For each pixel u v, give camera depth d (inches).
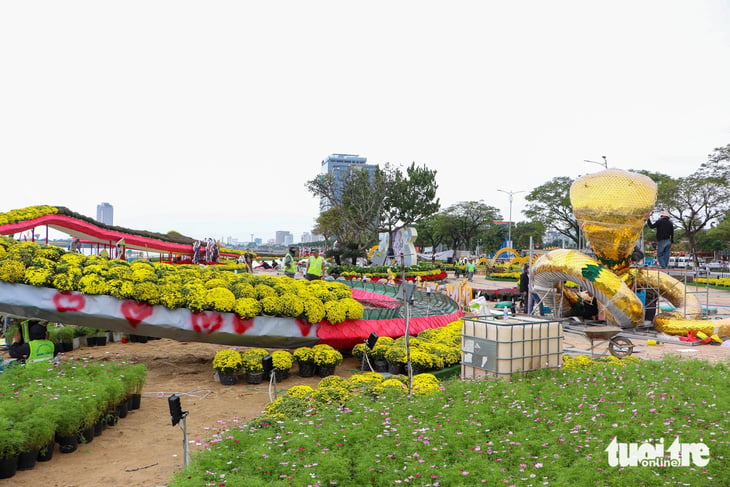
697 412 280.1
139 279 405.1
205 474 205.0
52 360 355.6
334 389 325.7
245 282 458.9
